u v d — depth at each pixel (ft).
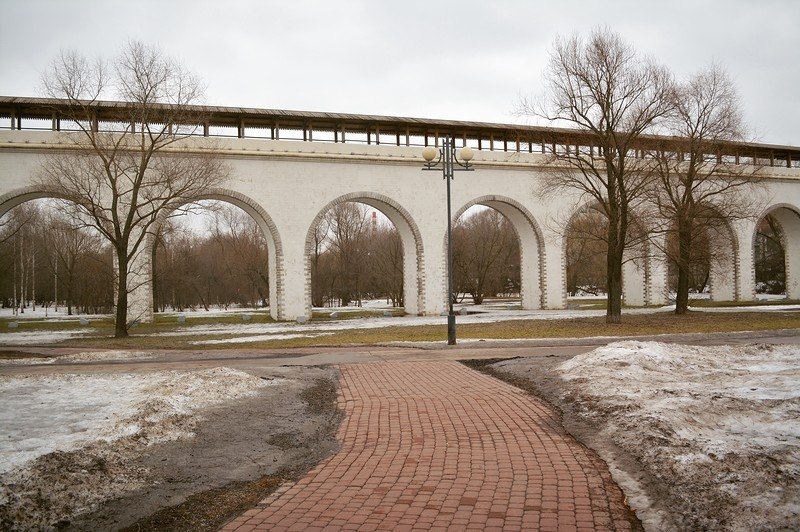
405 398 33.53
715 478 17.63
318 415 30.07
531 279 132.05
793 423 22.74
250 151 108.78
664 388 30.37
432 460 21.81
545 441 23.82
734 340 58.75
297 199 112.47
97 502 17.95
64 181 97.45
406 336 73.15
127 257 85.05
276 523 16.33
